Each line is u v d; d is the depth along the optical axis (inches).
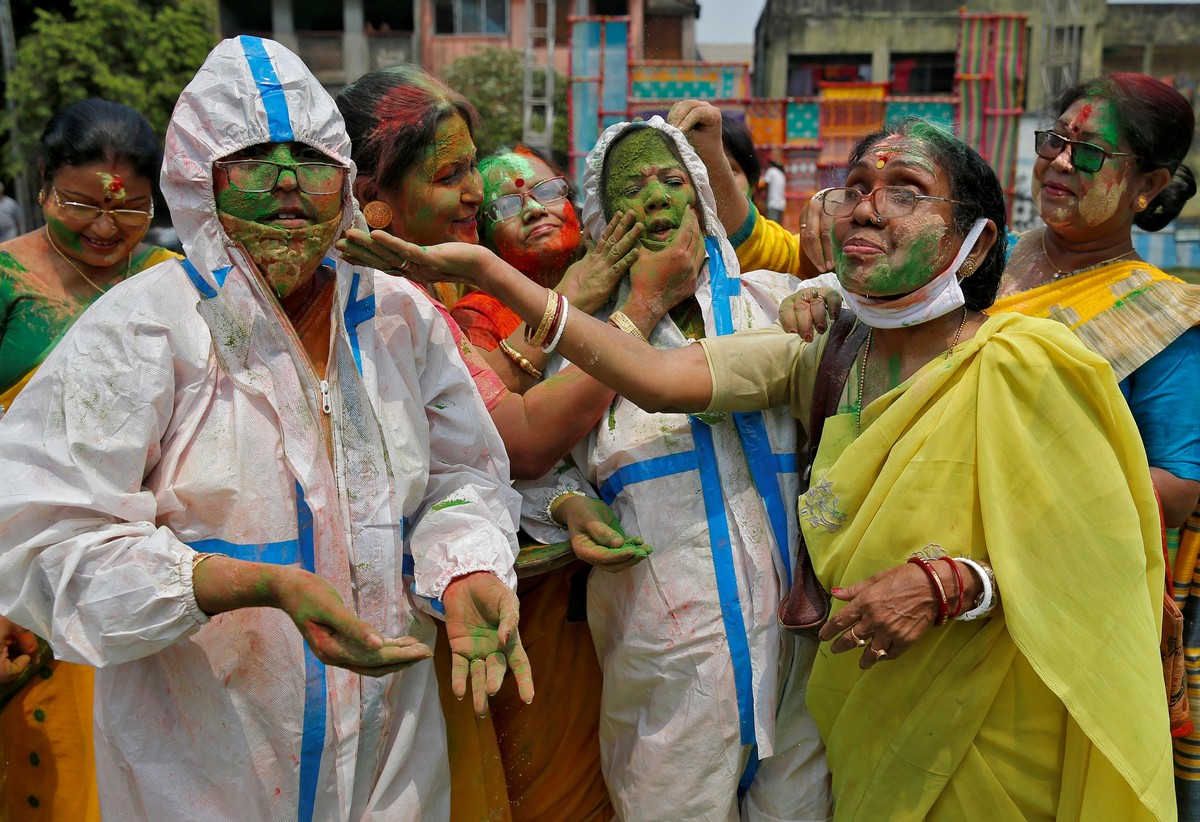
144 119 120.7
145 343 73.5
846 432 88.4
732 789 94.3
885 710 85.0
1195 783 110.0
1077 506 79.4
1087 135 105.5
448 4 882.8
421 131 98.6
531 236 110.7
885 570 79.9
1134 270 106.7
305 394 77.8
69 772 104.6
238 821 76.8
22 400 74.9
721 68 601.3
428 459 85.1
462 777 94.7
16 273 119.8
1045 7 709.9
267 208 74.7
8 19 647.8
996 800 82.8
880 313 85.4
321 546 77.2
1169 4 815.7
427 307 88.0
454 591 80.4
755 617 94.6
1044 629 78.3
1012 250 118.4
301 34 890.1
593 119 586.9
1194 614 110.3
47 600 72.3
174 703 77.0
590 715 107.4
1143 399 102.3
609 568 91.8
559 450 97.3
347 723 78.6
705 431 97.2
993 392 81.0
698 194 102.8
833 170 110.6
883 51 829.8
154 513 74.7
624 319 98.4
